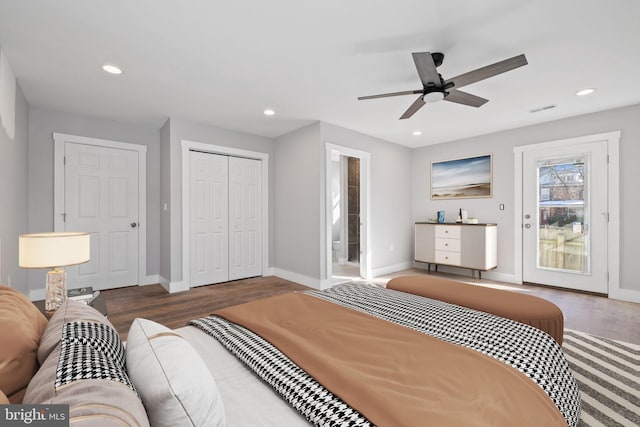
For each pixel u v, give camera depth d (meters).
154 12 1.90
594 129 3.70
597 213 3.69
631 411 1.54
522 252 4.32
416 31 2.10
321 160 4.08
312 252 4.20
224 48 2.31
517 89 3.02
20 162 3.04
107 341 0.88
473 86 2.95
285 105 3.49
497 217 4.56
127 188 4.13
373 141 4.86
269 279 4.64
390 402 0.78
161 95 3.21
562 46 2.26
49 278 1.73
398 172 5.34
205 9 1.87
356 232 6.28
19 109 2.96
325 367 0.96
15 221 2.84
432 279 2.38
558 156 3.99
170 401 0.63
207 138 4.23
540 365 1.07
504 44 2.24
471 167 4.85
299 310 1.58
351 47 2.30
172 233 3.89
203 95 3.21
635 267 3.44
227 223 4.47
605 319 2.87
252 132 4.63
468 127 4.32
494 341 1.21
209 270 4.28
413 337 1.21
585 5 1.82
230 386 0.96
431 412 0.74
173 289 3.87
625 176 3.50
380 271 4.97
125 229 4.11
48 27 2.04
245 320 1.41
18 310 0.99
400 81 2.88
